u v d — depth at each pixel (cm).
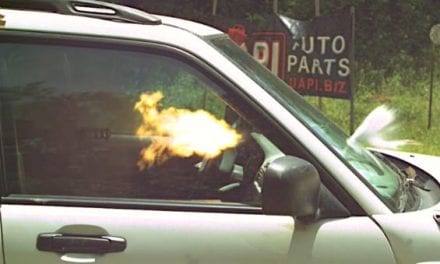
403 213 238
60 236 226
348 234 229
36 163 242
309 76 898
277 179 222
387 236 229
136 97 249
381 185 252
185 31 254
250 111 241
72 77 247
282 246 228
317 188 225
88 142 247
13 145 241
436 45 1348
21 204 233
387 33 1454
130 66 246
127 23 250
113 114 249
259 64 284
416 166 324
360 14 1469
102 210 233
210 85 243
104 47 245
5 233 227
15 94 244
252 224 230
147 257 226
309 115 262
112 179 244
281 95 257
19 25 243
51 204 234
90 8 255
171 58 245
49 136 245
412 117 1128
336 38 867
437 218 237
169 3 1432
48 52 245
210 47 247
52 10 252
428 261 227
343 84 870
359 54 1421
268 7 1521
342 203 234
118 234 227
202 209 236
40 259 226
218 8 1473
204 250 227
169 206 237
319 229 230
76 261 225
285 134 239
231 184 244
